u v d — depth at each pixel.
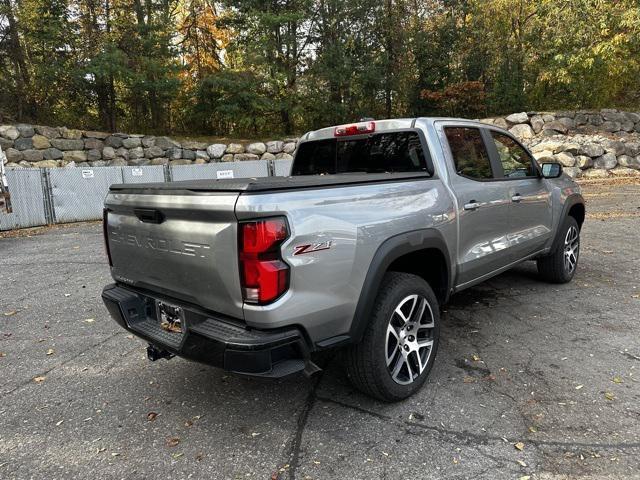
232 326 2.38
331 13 14.21
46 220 11.38
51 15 12.80
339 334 2.59
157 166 12.67
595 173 14.85
